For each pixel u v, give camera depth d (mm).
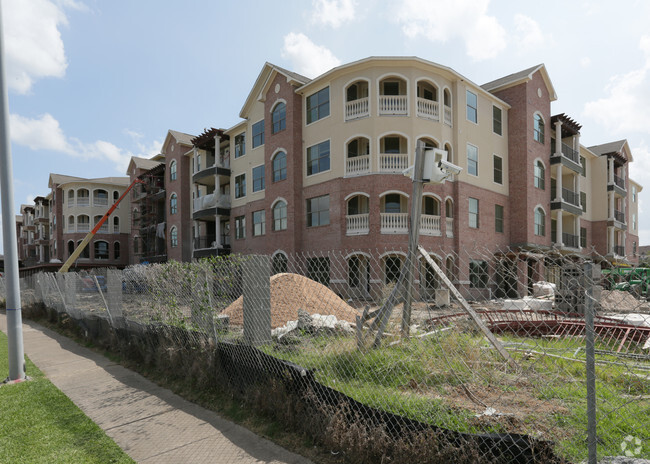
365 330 6551
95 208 51594
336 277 21203
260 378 5105
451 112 22656
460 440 3277
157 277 8102
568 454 3256
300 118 24688
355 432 3791
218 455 4090
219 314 7418
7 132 7242
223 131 31328
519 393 4793
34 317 15922
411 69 21109
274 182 25766
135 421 5070
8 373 7430
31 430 4797
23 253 81688
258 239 27719
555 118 28938
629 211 44469
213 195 31094
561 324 9375
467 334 7211
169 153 38781
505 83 26891
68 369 7875
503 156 26281
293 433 4391
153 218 43312
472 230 23062
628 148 40312
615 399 4570
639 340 7855
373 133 20891
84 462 3996
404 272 6195
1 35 7074
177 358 6734
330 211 22344
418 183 6547
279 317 8602
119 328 8969
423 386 4988
